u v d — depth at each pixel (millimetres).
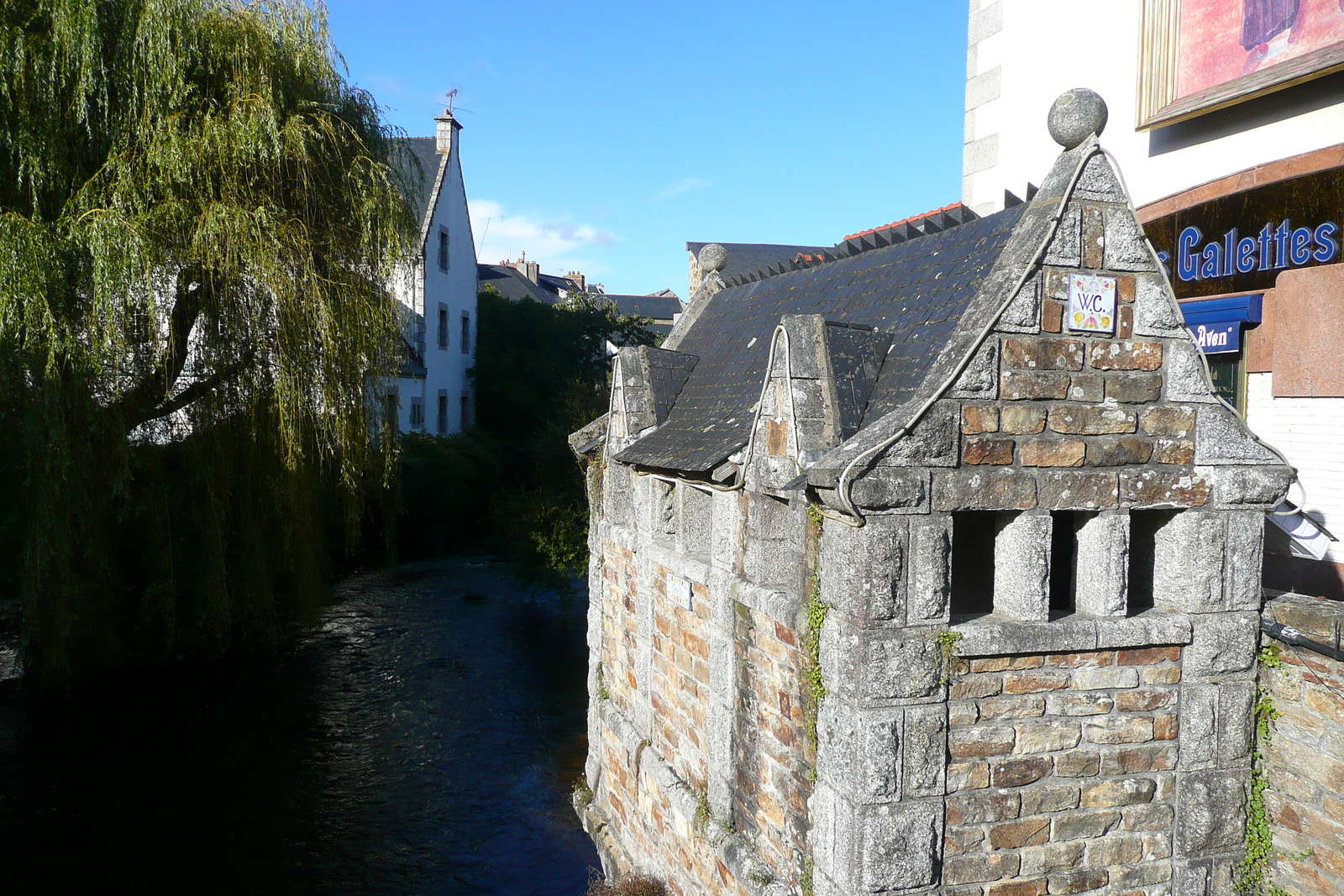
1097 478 4875
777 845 5680
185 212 12234
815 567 5098
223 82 13227
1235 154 8602
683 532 7504
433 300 32000
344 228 14242
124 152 12273
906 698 4617
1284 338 8156
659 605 7973
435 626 19766
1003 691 4836
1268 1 7922
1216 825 5125
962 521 7117
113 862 10703
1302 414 8086
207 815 11828
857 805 4633
